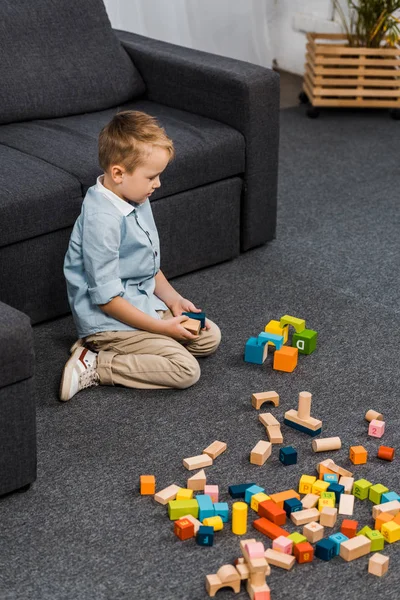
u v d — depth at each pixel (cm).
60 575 151
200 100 267
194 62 267
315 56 382
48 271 226
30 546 158
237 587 148
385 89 394
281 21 445
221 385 207
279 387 207
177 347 204
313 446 184
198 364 205
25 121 264
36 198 215
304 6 432
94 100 274
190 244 256
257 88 253
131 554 156
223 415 196
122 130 191
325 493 168
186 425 193
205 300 247
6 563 154
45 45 266
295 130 378
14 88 258
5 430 161
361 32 391
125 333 206
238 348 223
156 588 149
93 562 154
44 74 264
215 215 259
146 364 203
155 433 190
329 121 390
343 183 327
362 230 291
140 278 212
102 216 196
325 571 153
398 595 148
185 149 244
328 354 221
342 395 204
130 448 185
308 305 245
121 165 192
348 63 380
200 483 172
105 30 280
